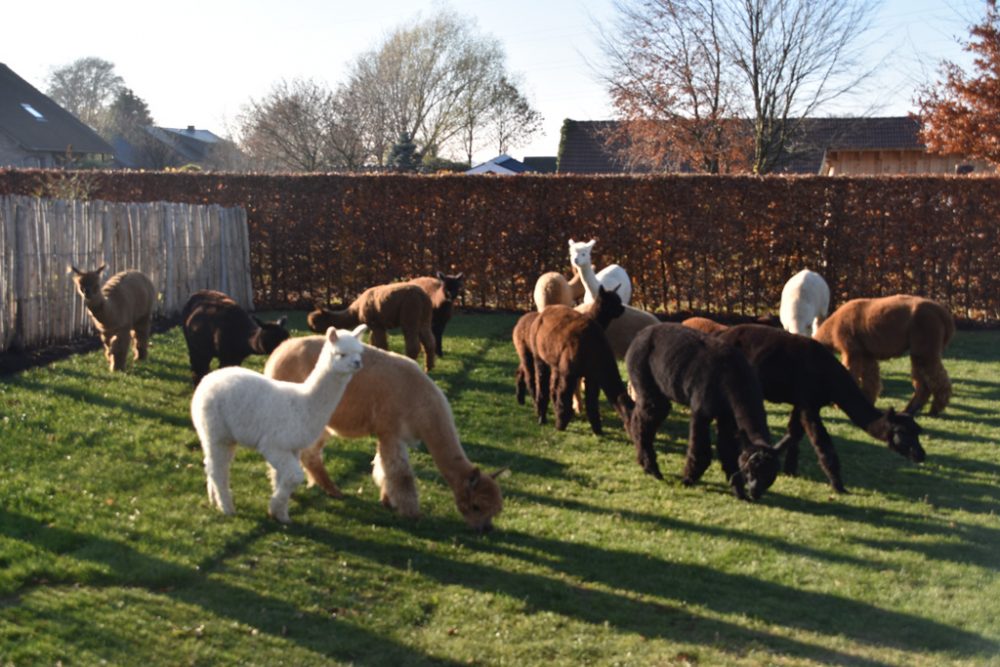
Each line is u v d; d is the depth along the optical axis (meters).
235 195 18.36
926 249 16.48
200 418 6.13
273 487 6.78
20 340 10.81
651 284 17.55
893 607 5.45
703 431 7.56
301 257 18.39
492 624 5.01
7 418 7.67
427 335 11.44
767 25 25.98
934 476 8.16
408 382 6.46
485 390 10.84
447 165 48.69
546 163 59.94
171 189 18.52
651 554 6.12
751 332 8.17
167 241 14.88
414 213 17.97
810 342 7.94
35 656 4.22
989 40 20.55
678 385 7.53
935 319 9.93
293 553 5.75
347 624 4.90
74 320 12.04
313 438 6.17
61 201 11.73
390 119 43.34
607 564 5.94
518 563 5.89
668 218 17.25
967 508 7.37
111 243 13.02
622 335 9.97
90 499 6.18
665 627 5.09
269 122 39.41
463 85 47.22
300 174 18.16
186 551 5.54
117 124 67.19
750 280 17.19
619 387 8.60
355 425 6.57
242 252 17.95
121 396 9.05
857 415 7.71
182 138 70.69
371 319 11.08
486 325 15.86
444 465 6.43
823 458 7.73
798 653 4.84
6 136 41.59
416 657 4.62
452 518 6.64
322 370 6.03
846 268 16.81
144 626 4.63
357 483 7.26
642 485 7.67
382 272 18.22
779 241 16.97
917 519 7.04
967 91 20.77
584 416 9.89
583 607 5.29
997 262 16.23
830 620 5.25
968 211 16.20
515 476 7.73
